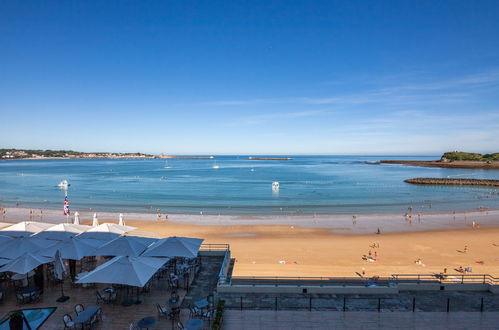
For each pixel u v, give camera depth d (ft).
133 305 44.37
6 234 63.67
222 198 225.35
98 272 41.63
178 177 411.95
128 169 597.11
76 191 262.47
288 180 369.09
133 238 59.31
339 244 102.22
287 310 44.52
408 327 40.63
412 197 230.89
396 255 90.58
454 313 44.04
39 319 40.50
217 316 39.34
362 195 241.76
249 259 85.51
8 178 386.93
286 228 128.98
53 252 51.42
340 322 41.63
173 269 58.39
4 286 50.01
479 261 85.30
